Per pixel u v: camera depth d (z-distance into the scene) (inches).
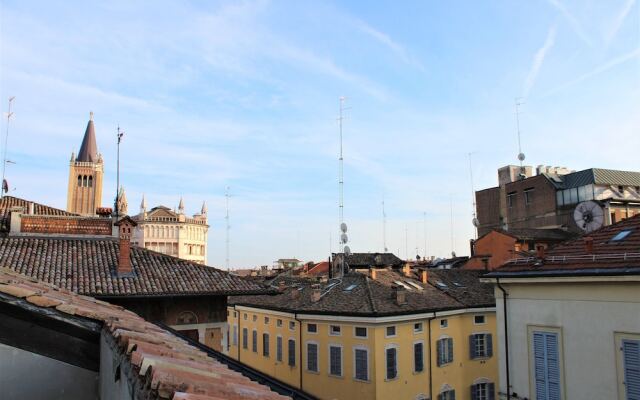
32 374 277.9
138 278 823.1
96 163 4537.4
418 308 1230.3
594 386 519.2
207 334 834.8
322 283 1528.1
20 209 910.4
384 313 1153.4
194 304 835.4
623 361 494.6
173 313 818.8
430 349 1251.8
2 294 226.8
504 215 2255.2
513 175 2340.1
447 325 1312.7
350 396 1182.3
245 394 143.6
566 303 554.3
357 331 1189.7
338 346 1226.0
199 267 918.4
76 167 4461.1
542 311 580.7
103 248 917.2
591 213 1079.0
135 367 147.5
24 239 887.1
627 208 1800.0
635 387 482.9
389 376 1154.7
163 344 220.2
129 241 858.1
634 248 534.6
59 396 277.3
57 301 244.2
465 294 1453.0
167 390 120.0
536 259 631.2
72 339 263.9
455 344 1323.8
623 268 491.2
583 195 1924.2
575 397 537.0
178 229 4729.3
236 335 1728.6
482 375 1357.0
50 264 815.7
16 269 769.6
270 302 1531.7
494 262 1863.9
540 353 578.9
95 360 275.0
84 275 797.9
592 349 523.2
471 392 1328.7
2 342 244.2
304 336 1326.3
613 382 501.7
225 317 853.8
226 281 873.5
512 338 614.5
